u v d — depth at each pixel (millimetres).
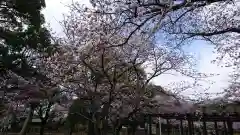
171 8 6562
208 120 19062
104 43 8312
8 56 20438
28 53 22562
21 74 19766
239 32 8109
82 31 9406
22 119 30594
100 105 10359
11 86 18797
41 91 13844
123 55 10414
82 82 11336
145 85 11477
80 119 28047
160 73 13703
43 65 15148
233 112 14602
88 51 8906
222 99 14062
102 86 11375
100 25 7875
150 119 21078
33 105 19547
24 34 21906
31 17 22797
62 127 36250
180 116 18812
